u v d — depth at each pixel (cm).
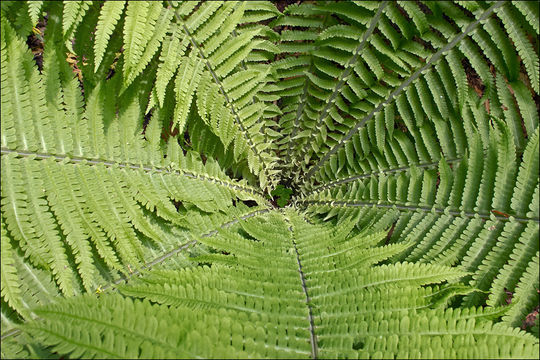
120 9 201
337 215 332
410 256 248
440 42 251
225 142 297
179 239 262
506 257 218
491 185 236
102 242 218
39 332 146
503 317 205
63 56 218
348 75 292
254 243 235
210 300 178
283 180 398
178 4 227
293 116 340
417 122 284
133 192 244
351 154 329
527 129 246
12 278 185
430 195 267
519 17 224
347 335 172
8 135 202
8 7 205
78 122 227
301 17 278
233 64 259
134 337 148
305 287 199
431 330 171
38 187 205
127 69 212
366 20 256
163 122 289
